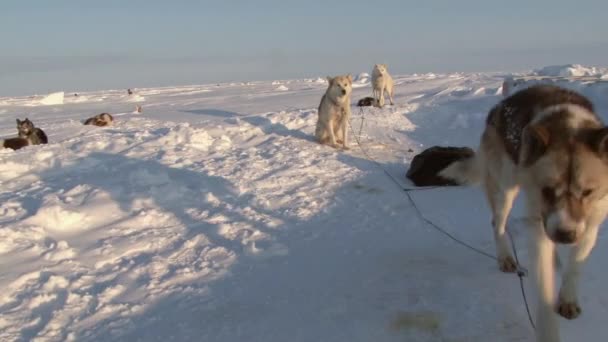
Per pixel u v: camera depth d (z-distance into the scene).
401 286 3.63
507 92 11.73
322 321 3.20
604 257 3.85
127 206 5.75
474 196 6.09
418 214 5.43
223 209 5.74
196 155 8.55
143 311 3.44
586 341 2.80
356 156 8.69
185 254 4.48
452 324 3.09
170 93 37.91
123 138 9.63
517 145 3.24
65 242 4.54
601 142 2.54
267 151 8.98
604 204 2.75
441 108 13.75
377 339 2.96
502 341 2.89
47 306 3.51
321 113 9.73
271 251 4.45
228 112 17.66
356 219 5.37
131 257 4.43
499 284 3.58
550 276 2.79
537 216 2.84
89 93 49.06
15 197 6.12
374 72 16.02
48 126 14.09
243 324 3.20
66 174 7.34
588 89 11.47
